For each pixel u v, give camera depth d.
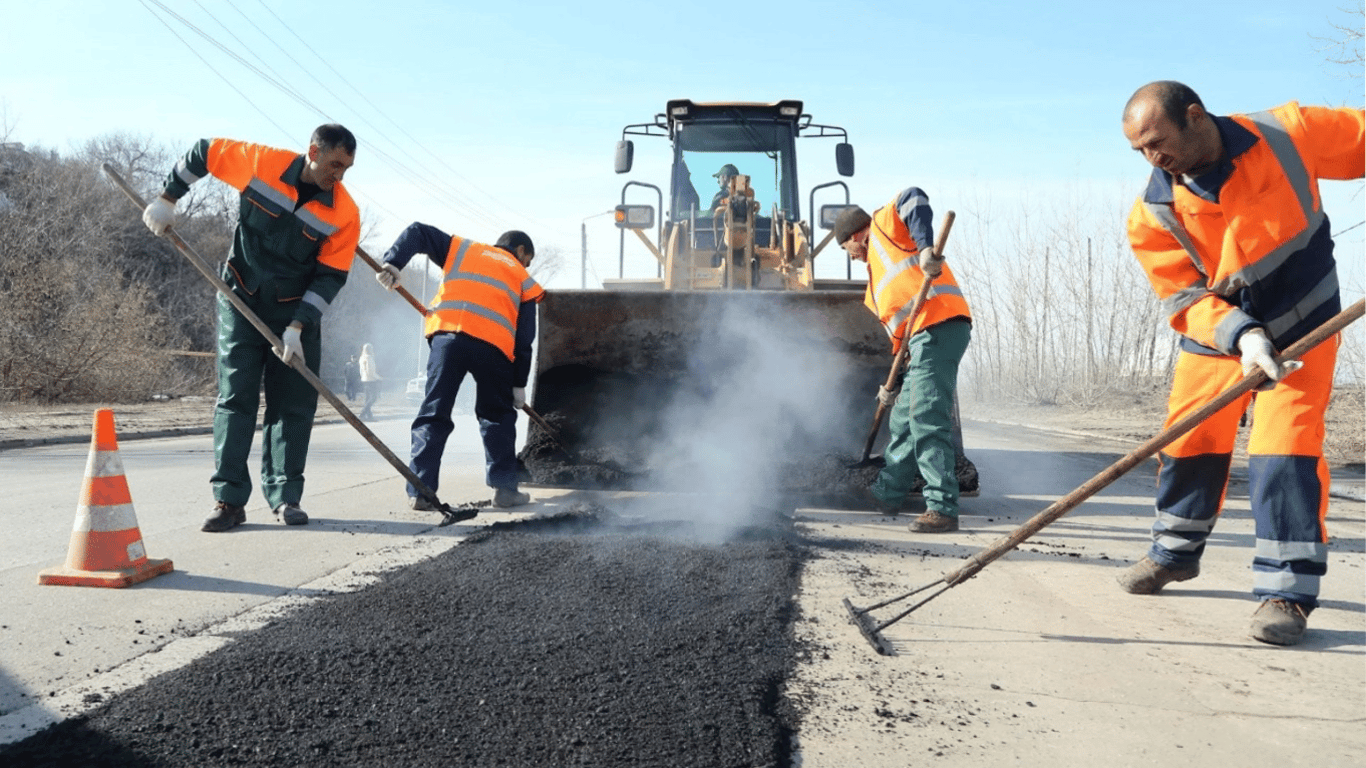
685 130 9.17
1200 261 3.14
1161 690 2.45
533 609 2.99
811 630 2.92
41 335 19.27
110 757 1.92
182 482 6.39
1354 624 3.10
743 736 2.09
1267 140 2.83
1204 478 3.31
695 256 8.61
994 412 17.94
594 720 2.14
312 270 4.54
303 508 5.09
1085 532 4.75
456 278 5.09
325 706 2.19
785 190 9.12
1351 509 5.81
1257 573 2.95
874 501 5.16
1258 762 2.03
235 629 2.82
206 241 34.22
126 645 2.68
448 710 2.18
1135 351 18.00
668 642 2.69
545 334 6.22
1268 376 2.71
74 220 26.59
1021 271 19.02
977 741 2.12
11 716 2.14
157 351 21.72
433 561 3.66
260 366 4.49
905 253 4.84
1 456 8.70
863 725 2.20
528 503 5.20
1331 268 2.95
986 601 3.32
